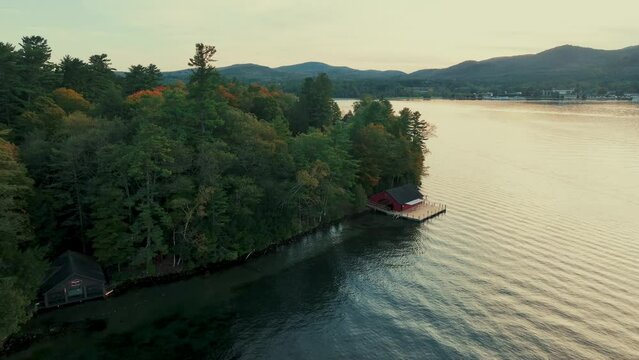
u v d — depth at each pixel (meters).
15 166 50.19
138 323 51.56
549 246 74.31
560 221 86.69
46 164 60.50
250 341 48.97
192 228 63.66
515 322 52.41
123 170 58.22
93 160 60.84
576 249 72.88
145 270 62.09
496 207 96.69
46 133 69.69
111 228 57.16
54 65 96.50
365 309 55.81
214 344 48.19
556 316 53.50
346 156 91.25
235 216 69.00
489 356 46.44
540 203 99.00
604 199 101.62
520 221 87.25
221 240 67.06
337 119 132.25
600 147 167.88
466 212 93.94
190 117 69.69
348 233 83.12
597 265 66.81
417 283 62.47
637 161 142.38
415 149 113.94
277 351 47.34
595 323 51.97
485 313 54.44
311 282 63.06
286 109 121.19
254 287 61.31
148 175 58.16
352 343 48.81
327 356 46.53
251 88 128.75
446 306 56.16
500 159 148.75
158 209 59.09
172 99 71.19
